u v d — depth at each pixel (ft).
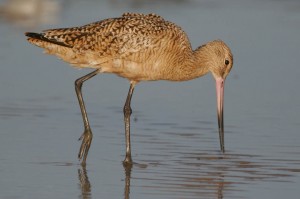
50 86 64.18
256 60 72.18
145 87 65.51
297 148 50.47
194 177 44.96
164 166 47.01
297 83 66.33
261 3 95.04
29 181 43.70
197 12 87.86
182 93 64.34
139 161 47.93
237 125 55.72
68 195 41.86
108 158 48.55
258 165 47.16
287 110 59.52
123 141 52.01
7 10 87.35
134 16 50.78
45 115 56.85
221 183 44.01
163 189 43.06
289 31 81.05
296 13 89.61
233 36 78.07
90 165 47.14
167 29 50.16
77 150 49.65
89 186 43.37
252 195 42.11
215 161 47.88
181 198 41.68
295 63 71.51
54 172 45.50
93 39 49.75
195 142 51.75
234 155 49.14
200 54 51.70
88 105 60.18
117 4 91.45
